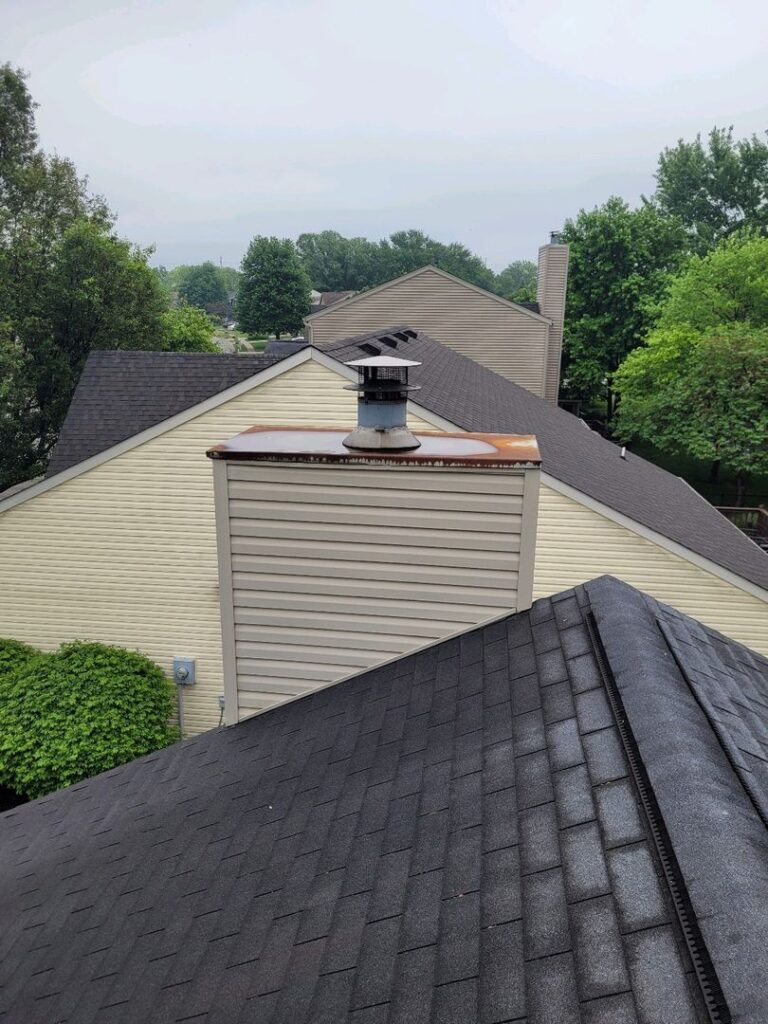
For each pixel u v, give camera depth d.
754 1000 1.61
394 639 4.61
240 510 4.54
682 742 2.71
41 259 25.62
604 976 1.84
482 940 2.15
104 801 4.76
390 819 3.10
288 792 3.80
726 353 23.89
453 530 4.36
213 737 4.90
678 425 25.19
